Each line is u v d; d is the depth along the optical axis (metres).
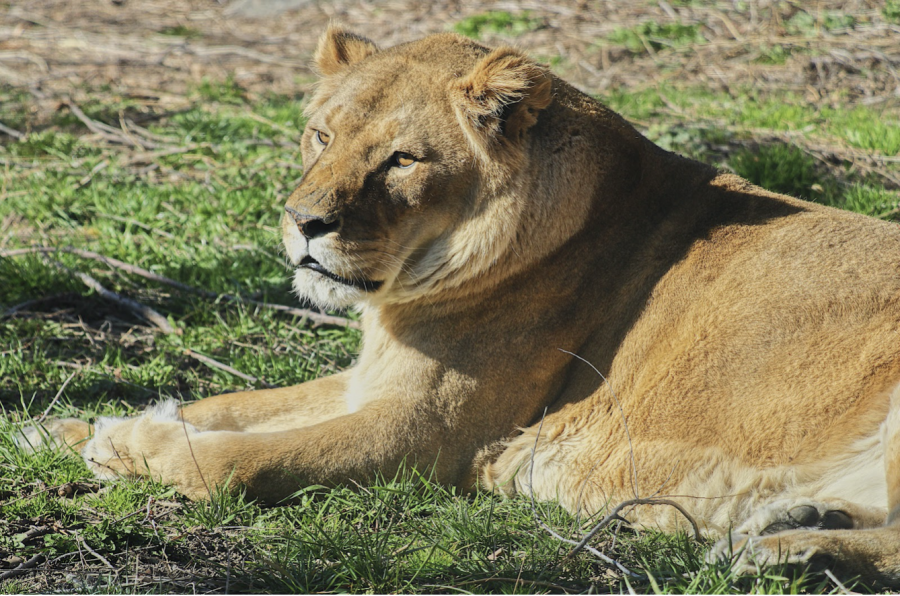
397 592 6.34
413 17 29.30
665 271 8.08
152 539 7.12
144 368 10.38
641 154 8.53
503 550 7.07
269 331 11.54
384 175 7.79
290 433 7.82
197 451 7.71
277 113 19.47
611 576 6.68
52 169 16.41
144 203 14.87
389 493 7.68
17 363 10.25
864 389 7.09
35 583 6.45
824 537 6.14
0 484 7.82
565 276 8.12
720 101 20.98
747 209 8.31
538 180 7.89
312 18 30.61
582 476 7.79
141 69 25.31
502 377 8.02
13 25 30.20
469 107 7.70
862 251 7.73
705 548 6.88
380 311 8.39
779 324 7.51
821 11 26.38
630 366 7.89
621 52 25.28
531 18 28.09
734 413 7.38
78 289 12.23
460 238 7.91
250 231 14.20
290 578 6.43
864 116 18.66
